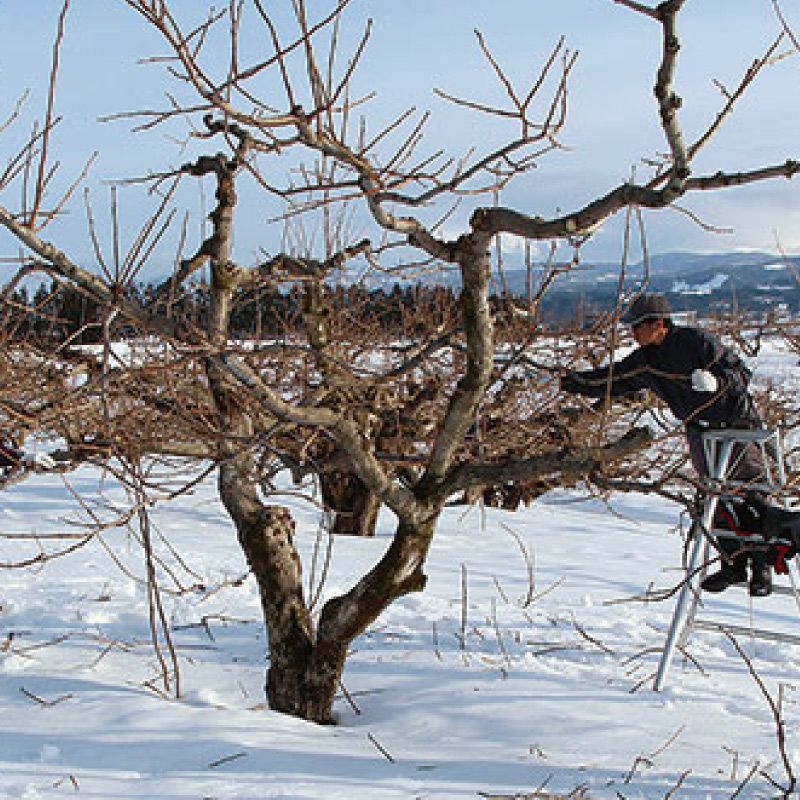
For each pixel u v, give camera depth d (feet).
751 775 12.04
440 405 26.08
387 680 16.46
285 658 15.02
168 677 16.22
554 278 15.70
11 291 12.91
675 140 9.44
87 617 20.20
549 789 11.90
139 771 12.01
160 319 13.50
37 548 27.09
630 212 13.67
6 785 11.36
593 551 30.99
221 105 10.16
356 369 14.57
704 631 21.21
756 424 18.16
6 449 15.29
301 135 10.82
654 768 12.74
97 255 12.62
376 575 14.67
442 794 11.56
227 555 26.94
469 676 16.51
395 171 10.98
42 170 11.28
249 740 13.17
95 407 15.66
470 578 25.68
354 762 12.67
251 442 13.99
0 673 16.03
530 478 14.49
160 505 33.47
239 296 21.07
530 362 17.12
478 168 10.75
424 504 14.55
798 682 17.63
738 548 18.29
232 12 9.96
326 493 31.42
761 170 9.59
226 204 13.75
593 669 17.48
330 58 10.77
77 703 14.43
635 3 8.84
